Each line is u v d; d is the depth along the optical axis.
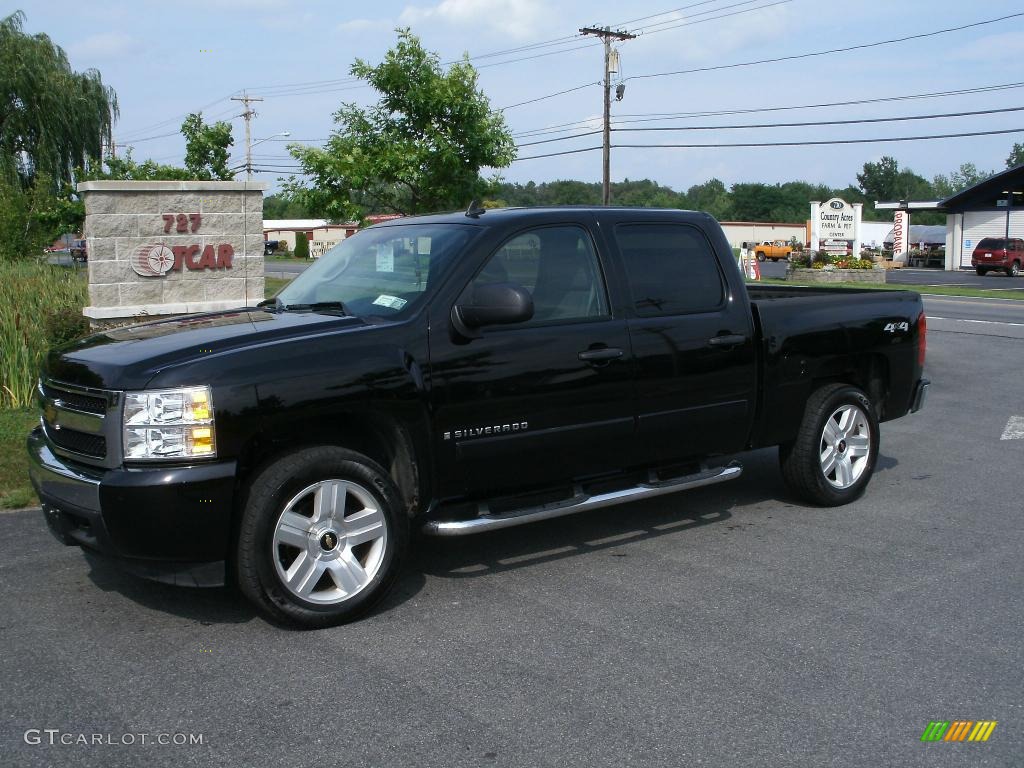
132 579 5.09
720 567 5.32
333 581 4.55
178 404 4.11
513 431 4.96
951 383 12.18
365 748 3.38
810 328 6.21
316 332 4.57
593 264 5.36
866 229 69.94
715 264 5.87
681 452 5.69
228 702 3.71
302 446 4.45
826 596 4.88
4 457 7.08
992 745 3.42
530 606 4.73
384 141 13.25
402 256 5.27
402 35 13.07
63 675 3.95
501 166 13.59
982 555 5.54
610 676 3.95
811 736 3.47
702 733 3.49
